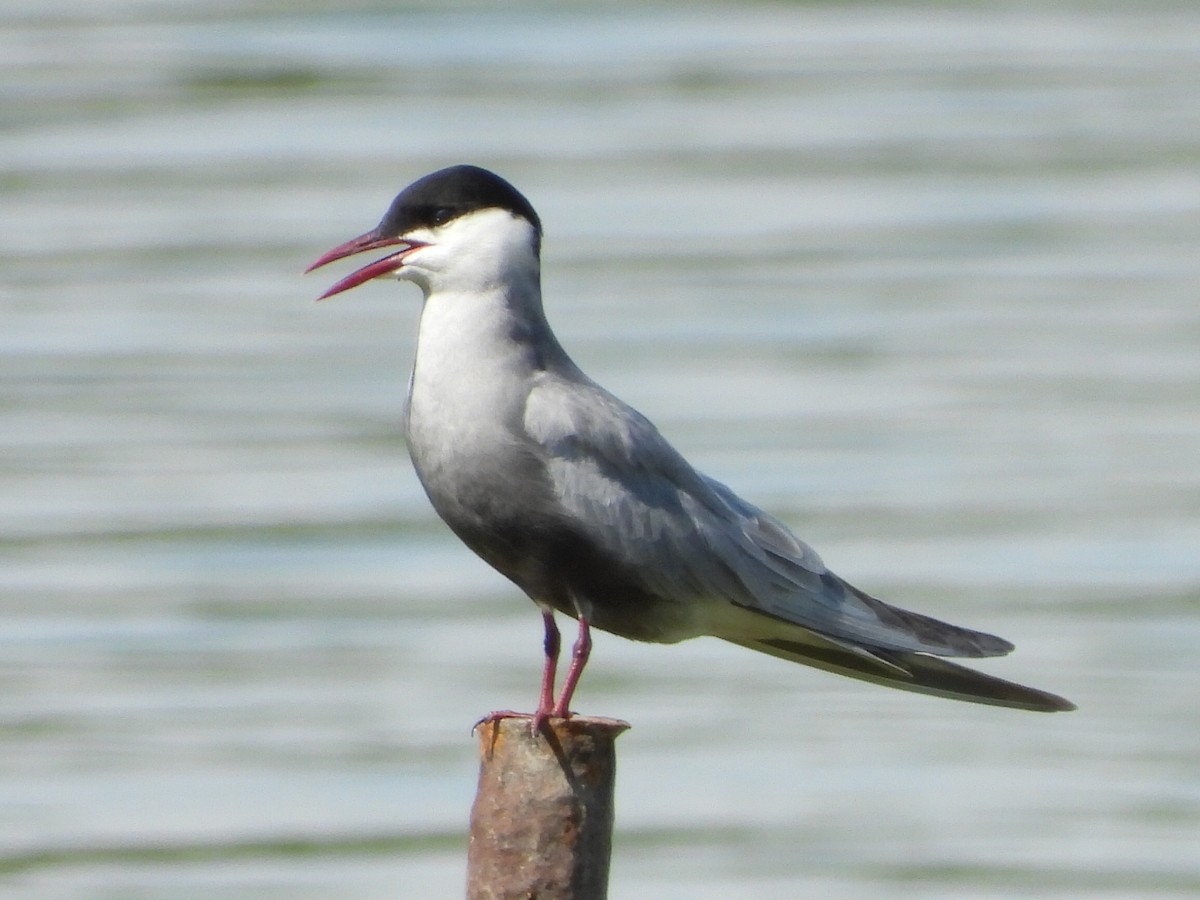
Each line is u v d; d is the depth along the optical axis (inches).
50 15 1007.6
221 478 685.3
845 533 671.8
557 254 843.4
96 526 671.8
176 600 631.2
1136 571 647.8
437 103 956.6
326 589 647.1
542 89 975.6
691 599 319.6
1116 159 922.7
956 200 888.9
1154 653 607.8
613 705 594.2
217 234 841.5
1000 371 773.9
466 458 312.5
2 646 609.9
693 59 1008.2
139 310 799.1
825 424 737.6
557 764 262.8
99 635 621.0
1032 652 606.2
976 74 1000.9
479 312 316.5
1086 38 1041.5
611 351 783.1
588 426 312.7
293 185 881.5
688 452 721.6
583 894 263.7
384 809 539.2
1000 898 509.4
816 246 850.8
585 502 311.3
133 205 869.2
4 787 547.8
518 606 636.1
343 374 759.7
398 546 664.4
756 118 954.7
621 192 892.0
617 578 315.9
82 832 531.2
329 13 1013.2
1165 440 725.9
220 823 528.7
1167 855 523.5
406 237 321.7
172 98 949.2
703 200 887.7
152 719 577.6
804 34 1043.9
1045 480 703.1
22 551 655.1
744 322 802.2
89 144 917.8
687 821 540.4
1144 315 804.0
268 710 578.9
